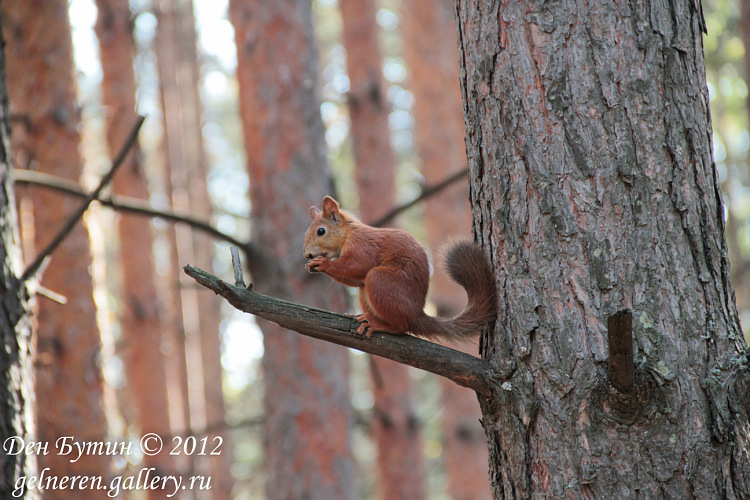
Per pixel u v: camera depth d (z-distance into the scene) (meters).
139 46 28.98
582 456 4.29
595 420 4.27
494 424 4.67
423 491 15.87
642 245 4.39
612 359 4.11
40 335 12.24
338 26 31.77
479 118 4.84
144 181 17.91
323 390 11.33
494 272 4.78
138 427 19.14
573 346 4.38
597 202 4.43
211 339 24.47
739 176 28.02
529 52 4.61
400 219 30.58
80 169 12.86
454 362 4.66
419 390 28.78
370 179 17.05
